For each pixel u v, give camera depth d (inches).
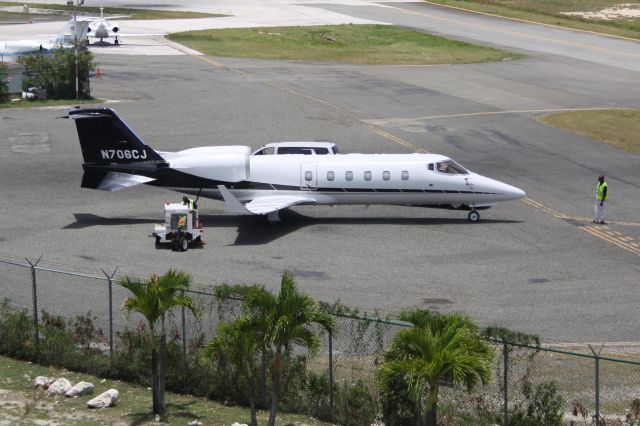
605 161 5575.8
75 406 2361.0
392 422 2235.5
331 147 5022.1
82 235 4023.1
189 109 6752.0
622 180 5162.4
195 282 3412.9
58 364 2701.8
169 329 2775.6
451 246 3946.9
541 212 4510.3
